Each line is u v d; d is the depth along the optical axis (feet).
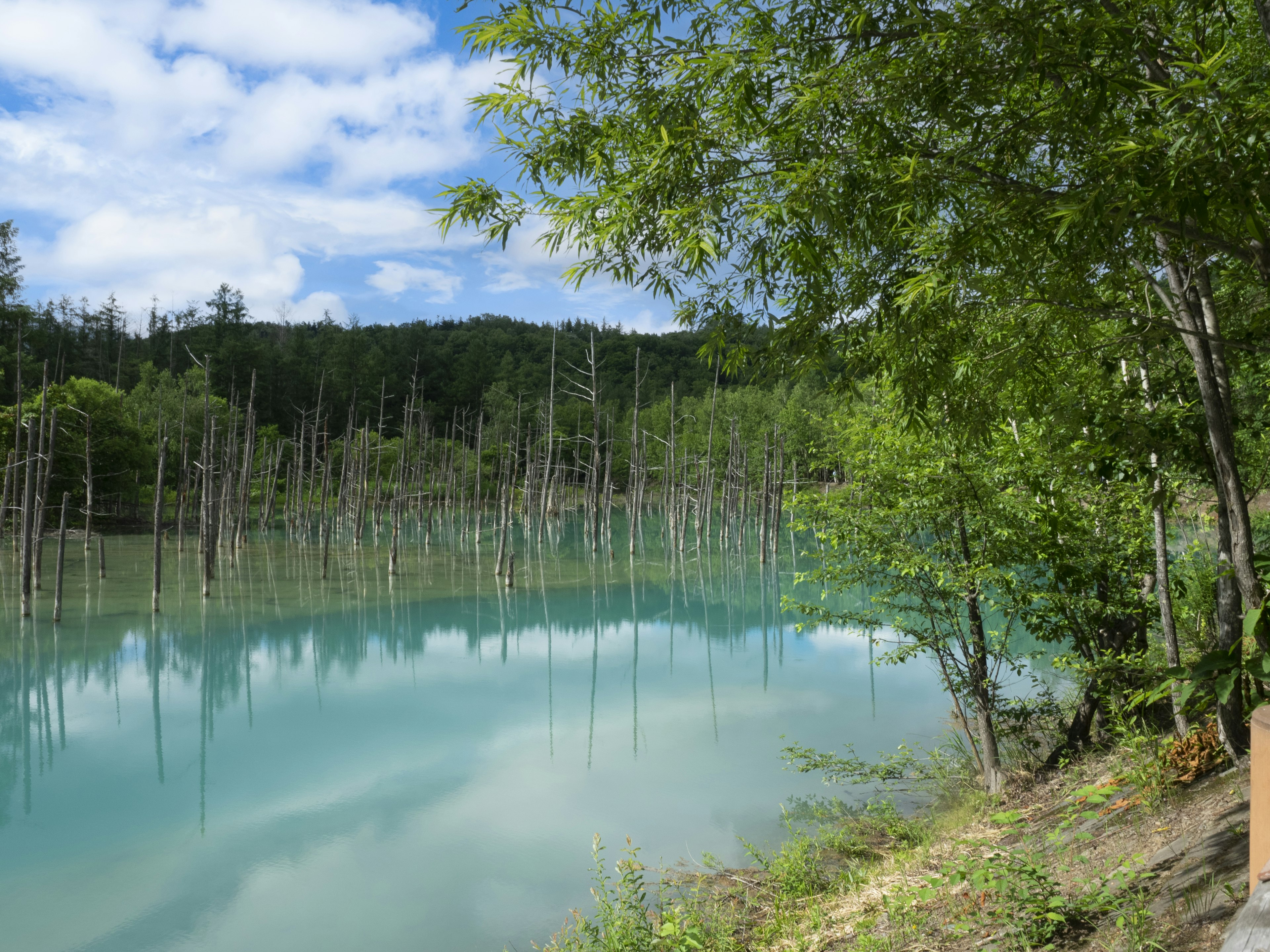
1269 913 5.50
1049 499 23.61
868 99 11.50
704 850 27.81
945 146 12.60
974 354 14.99
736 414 207.62
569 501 260.62
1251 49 12.08
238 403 280.10
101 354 273.54
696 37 12.52
